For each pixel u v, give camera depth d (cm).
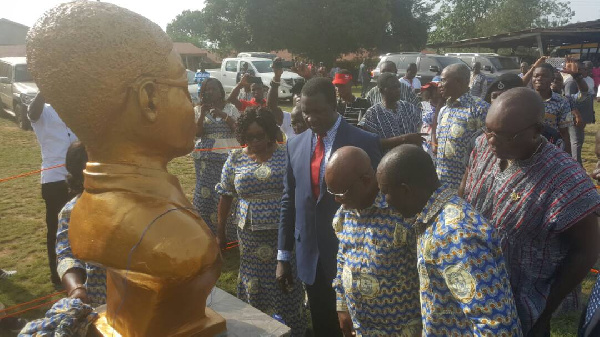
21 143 1099
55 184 407
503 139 194
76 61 139
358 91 2317
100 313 188
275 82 495
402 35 3603
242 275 317
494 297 148
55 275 425
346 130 258
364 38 3112
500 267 158
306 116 252
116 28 142
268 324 194
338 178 187
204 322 173
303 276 265
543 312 203
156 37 150
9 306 389
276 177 299
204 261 152
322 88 249
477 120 388
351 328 216
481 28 4453
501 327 147
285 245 281
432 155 481
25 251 504
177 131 157
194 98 1218
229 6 3200
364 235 195
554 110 419
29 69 146
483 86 955
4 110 1423
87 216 154
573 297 298
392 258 189
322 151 260
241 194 305
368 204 192
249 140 297
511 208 204
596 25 1978
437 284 163
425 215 164
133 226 147
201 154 465
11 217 609
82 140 155
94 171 155
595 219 191
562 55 2388
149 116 148
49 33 140
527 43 2361
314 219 259
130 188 152
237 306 210
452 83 397
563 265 198
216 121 466
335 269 254
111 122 149
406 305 193
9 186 752
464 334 163
